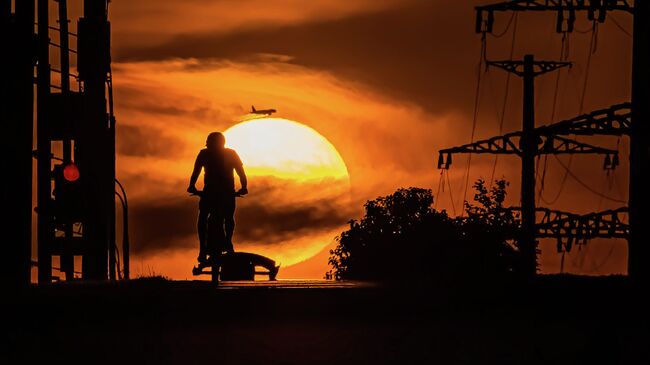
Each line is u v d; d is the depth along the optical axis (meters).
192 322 49.06
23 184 64.56
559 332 46.16
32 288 53.09
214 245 61.56
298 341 43.47
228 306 51.81
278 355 40.25
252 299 52.09
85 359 39.16
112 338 43.84
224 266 71.88
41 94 79.12
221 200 61.47
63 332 45.12
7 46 64.44
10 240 64.00
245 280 72.12
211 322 49.31
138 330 46.38
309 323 49.25
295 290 53.09
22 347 41.91
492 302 54.94
